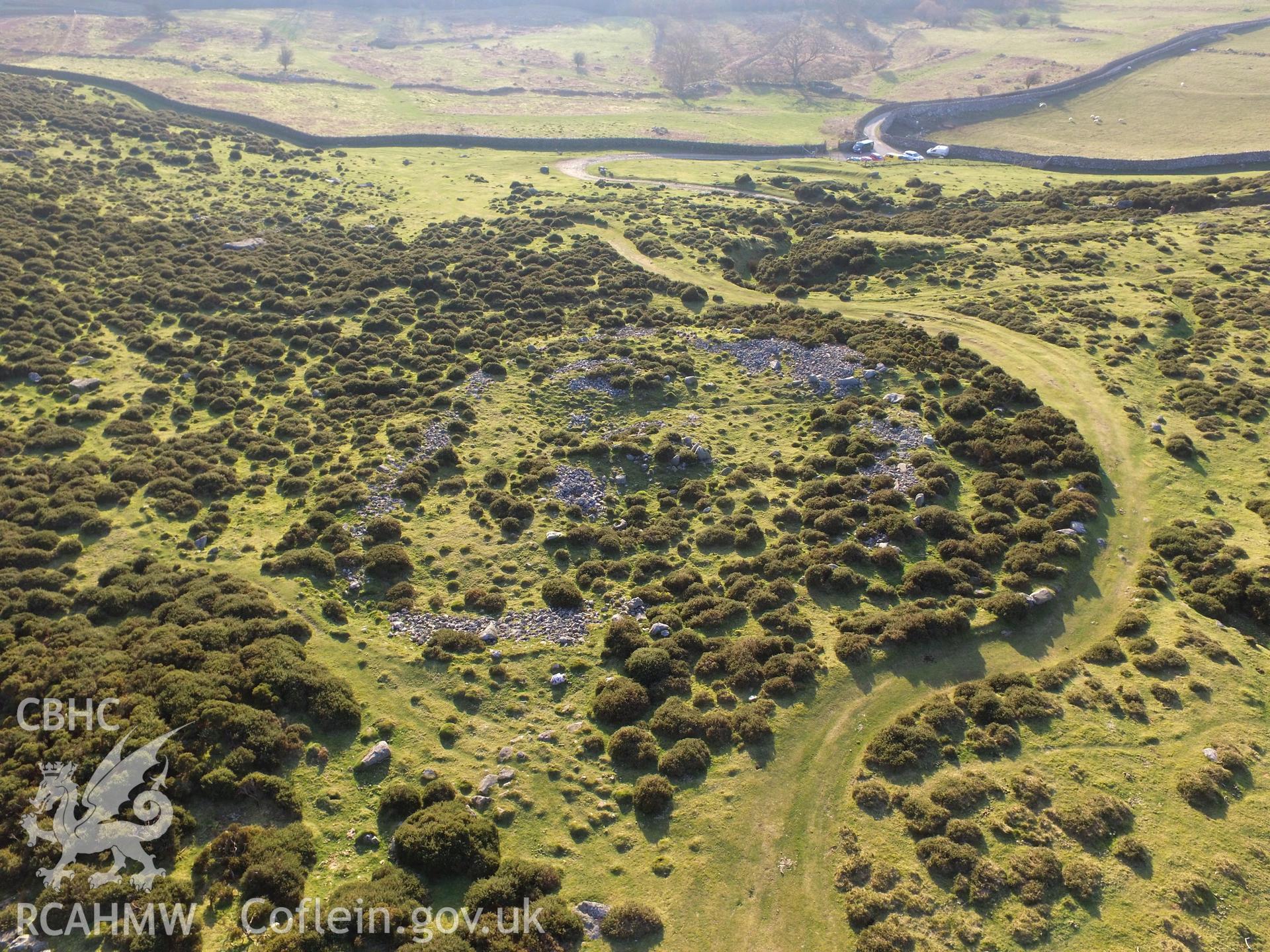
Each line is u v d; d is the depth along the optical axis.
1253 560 50.34
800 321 86.19
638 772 36.47
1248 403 67.19
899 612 45.28
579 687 41.62
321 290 93.94
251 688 38.19
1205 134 160.12
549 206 128.25
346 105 181.25
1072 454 60.25
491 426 66.06
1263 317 79.31
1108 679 41.50
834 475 59.94
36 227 95.25
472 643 43.97
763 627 45.16
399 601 47.00
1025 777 35.28
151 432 65.38
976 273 96.00
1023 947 28.84
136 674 37.62
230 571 49.59
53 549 50.31
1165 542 52.59
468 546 52.16
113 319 80.88
